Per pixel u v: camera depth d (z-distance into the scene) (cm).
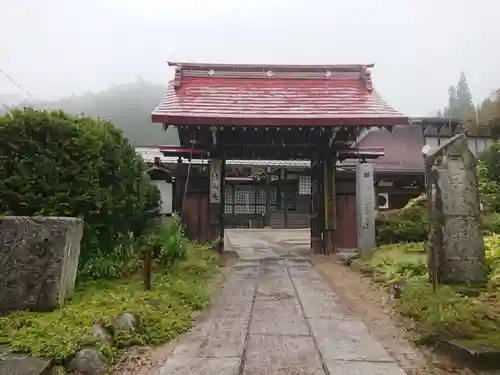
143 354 554
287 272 1199
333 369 505
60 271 646
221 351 562
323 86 1641
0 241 642
